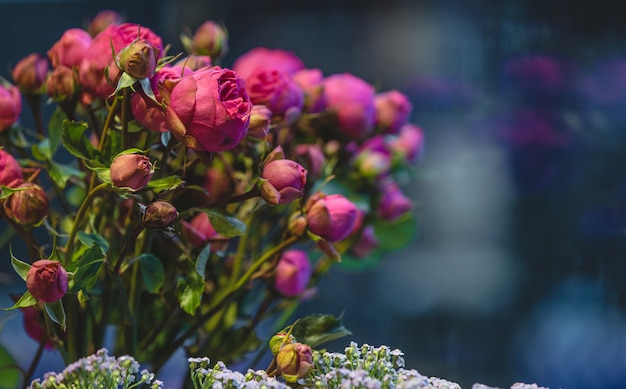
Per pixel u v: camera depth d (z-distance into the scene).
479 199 2.64
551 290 2.45
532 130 2.51
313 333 1.09
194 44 1.17
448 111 2.74
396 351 1.04
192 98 1.01
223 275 1.20
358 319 2.52
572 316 2.38
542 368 2.34
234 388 1.02
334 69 2.95
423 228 2.69
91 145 1.05
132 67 1.00
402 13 2.85
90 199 1.05
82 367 1.06
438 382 1.02
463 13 2.65
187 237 1.11
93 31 1.18
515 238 2.56
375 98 1.24
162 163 1.07
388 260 2.63
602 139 2.44
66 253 1.06
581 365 2.30
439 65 2.76
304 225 1.09
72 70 1.09
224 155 1.17
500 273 2.53
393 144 1.31
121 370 1.06
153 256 1.08
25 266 1.02
